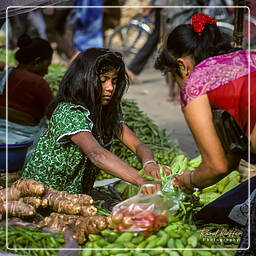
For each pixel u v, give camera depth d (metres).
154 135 9.04
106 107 5.59
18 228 4.78
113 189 6.71
